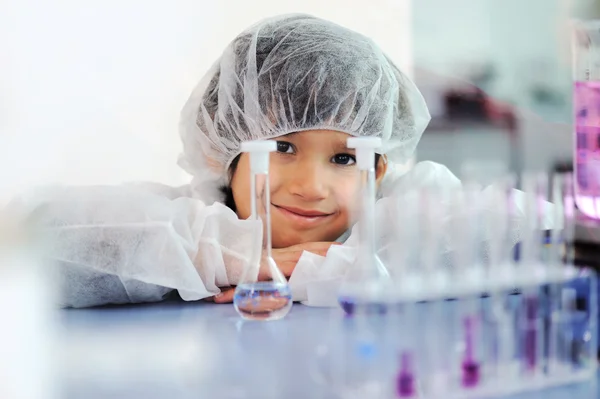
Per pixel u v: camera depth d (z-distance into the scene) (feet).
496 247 2.36
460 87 6.30
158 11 5.58
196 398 1.77
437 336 2.03
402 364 1.85
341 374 1.88
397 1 6.05
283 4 5.65
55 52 5.59
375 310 2.25
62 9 5.55
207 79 3.95
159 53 5.63
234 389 1.83
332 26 3.85
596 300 2.04
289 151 3.74
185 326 2.61
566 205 2.35
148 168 5.73
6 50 5.51
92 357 2.18
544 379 1.87
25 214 3.03
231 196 4.13
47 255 2.89
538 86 6.52
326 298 2.95
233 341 2.36
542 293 2.07
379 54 3.81
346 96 3.58
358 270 2.52
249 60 3.62
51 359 2.13
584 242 2.21
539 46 6.62
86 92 5.63
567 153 6.44
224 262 3.11
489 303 2.24
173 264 2.94
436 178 3.94
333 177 3.71
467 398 1.75
